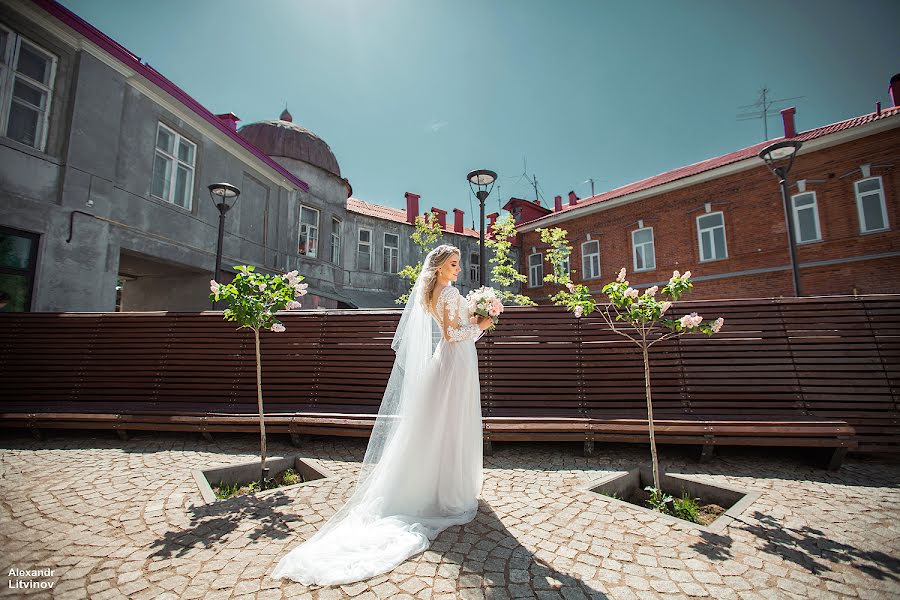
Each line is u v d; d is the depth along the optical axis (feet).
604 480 11.93
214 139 36.76
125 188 28.55
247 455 14.99
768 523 9.43
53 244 24.29
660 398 15.67
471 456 10.31
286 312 18.97
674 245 56.08
